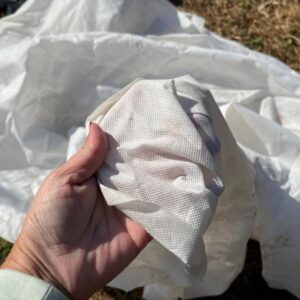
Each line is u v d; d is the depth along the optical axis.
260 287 0.37
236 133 0.34
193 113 0.25
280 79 0.36
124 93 0.27
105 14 0.38
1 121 0.34
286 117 0.36
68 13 0.38
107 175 0.26
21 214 0.33
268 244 0.33
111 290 0.38
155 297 0.34
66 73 0.36
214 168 0.24
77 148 0.35
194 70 0.37
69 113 0.37
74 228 0.26
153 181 0.25
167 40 0.39
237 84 0.37
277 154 0.33
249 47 0.45
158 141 0.25
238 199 0.31
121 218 0.27
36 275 0.26
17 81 0.35
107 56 0.36
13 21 0.38
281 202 0.32
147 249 0.28
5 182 0.34
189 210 0.24
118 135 0.26
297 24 0.45
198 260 0.26
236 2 0.47
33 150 0.35
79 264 0.27
